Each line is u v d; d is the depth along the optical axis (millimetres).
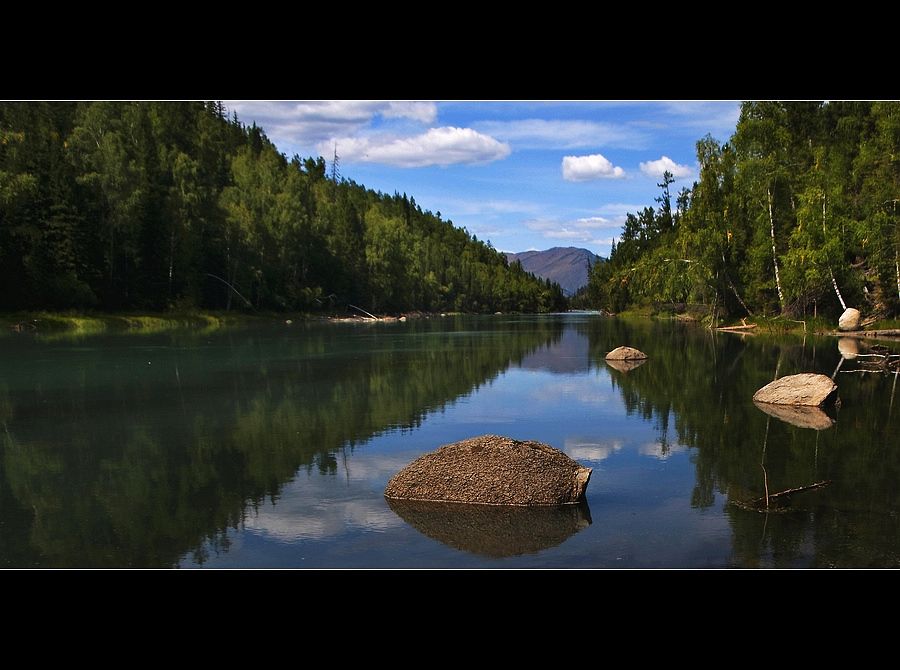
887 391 19875
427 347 39219
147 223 67312
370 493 10266
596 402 18438
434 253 158125
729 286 57562
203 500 10109
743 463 11820
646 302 97062
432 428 15227
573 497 9562
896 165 44406
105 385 23078
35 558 7895
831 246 43000
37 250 56750
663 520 8789
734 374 24438
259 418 16906
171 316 67688
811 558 7480
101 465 12477
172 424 16328
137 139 79438
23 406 19047
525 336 50500
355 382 23250
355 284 107125
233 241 83125
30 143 62000
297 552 7855
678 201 88125
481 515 9117
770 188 50812
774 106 54562
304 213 101250
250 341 44750
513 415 16625
